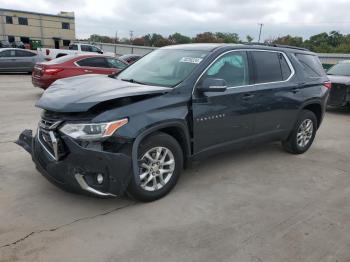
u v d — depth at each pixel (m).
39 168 3.92
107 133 3.53
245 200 4.34
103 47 57.53
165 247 3.29
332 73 11.77
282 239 3.51
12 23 67.69
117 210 3.92
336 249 3.39
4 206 3.89
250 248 3.34
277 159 5.98
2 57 18.97
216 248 3.31
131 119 3.70
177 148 4.21
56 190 4.31
